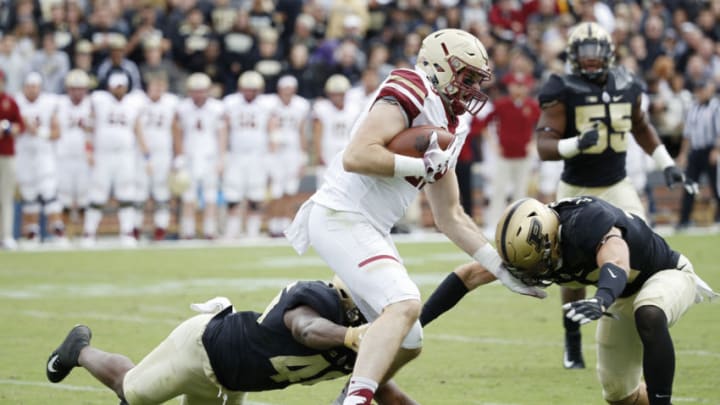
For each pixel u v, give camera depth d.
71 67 56.53
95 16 57.81
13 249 50.28
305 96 59.84
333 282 16.94
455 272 18.25
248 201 56.06
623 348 18.08
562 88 24.92
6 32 57.81
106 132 52.12
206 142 54.25
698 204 61.72
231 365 16.02
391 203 16.88
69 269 42.38
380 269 16.19
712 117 55.09
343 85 56.00
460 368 23.92
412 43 61.59
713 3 70.69
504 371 23.59
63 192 52.78
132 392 16.69
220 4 61.38
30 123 51.25
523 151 53.34
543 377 22.95
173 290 36.03
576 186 25.38
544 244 16.80
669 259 17.88
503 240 16.91
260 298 33.84
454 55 16.88
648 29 66.00
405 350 16.73
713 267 40.75
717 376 22.61
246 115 54.84
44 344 26.28
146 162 53.47
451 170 17.61
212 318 16.33
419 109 16.50
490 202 55.38
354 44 60.88
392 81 16.61
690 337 27.31
